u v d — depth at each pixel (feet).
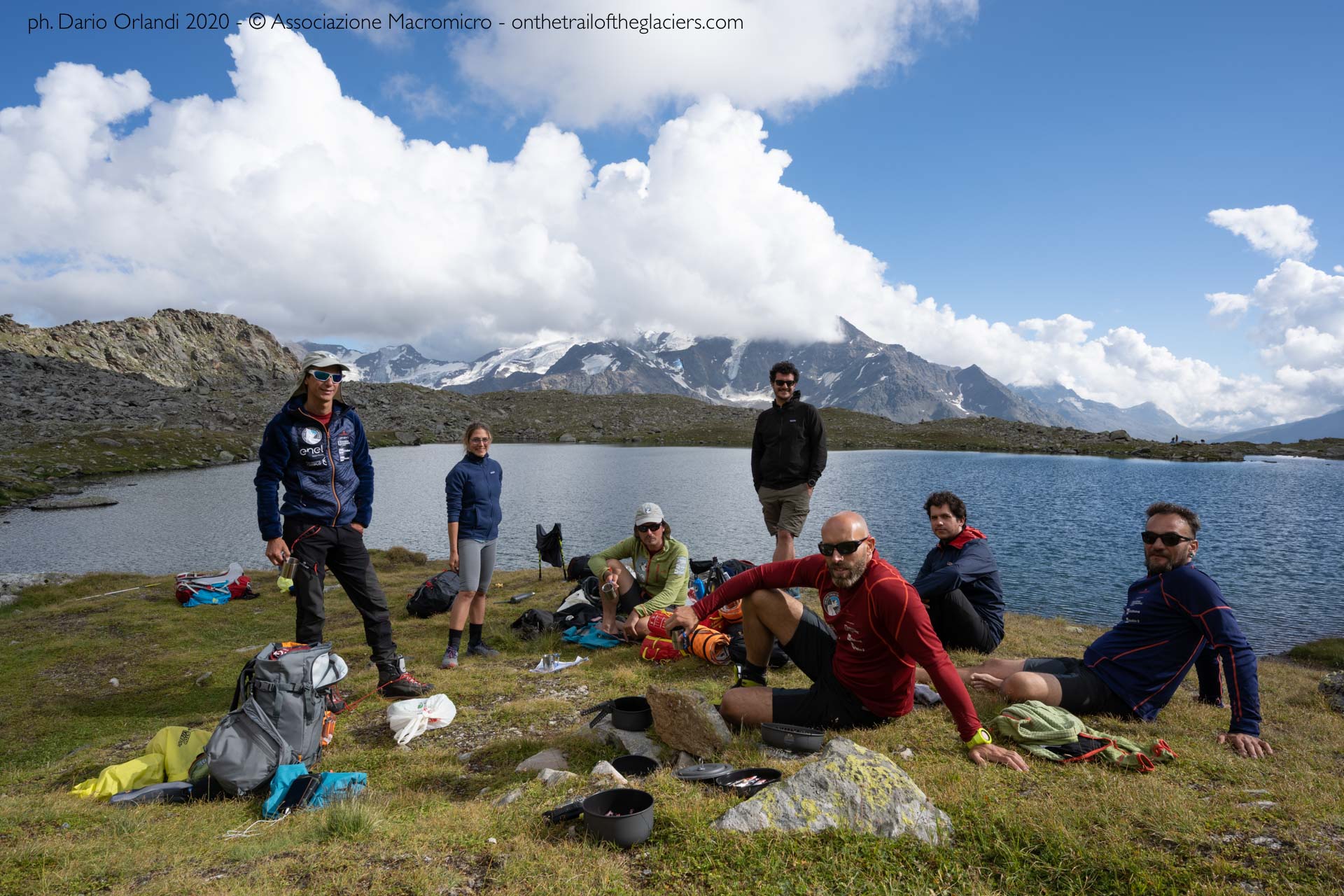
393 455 475.72
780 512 36.81
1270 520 180.86
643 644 29.12
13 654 41.34
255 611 52.65
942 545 30.55
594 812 13.15
